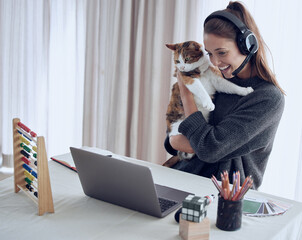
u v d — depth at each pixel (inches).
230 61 69.8
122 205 48.0
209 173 74.1
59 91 119.6
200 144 70.1
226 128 68.1
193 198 40.7
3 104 128.8
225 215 42.2
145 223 43.6
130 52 98.7
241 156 70.4
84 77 109.8
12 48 123.0
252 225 44.1
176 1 87.3
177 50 77.7
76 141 118.3
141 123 99.8
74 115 117.3
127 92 99.5
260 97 67.3
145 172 42.1
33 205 48.1
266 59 68.7
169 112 81.2
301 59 76.4
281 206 50.1
